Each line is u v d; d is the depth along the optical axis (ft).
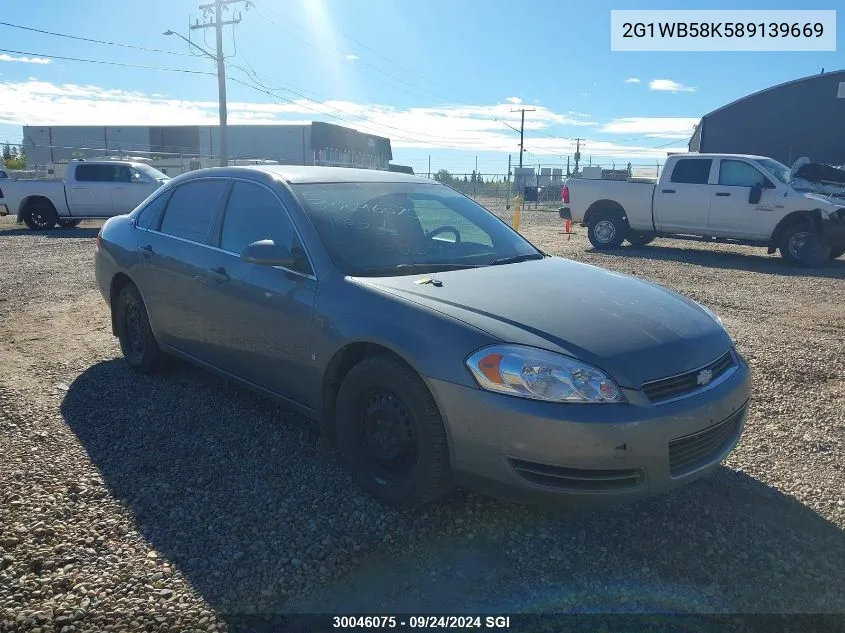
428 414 10.28
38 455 12.92
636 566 9.79
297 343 12.35
